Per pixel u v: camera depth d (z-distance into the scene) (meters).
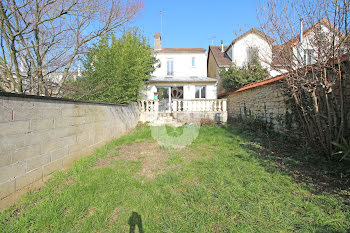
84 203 2.29
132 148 5.22
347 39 3.14
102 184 2.81
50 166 3.04
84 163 3.72
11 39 4.99
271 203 2.29
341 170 3.13
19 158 2.41
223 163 3.75
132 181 2.92
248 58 12.34
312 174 3.15
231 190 2.62
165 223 1.98
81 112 4.14
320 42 3.54
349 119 3.48
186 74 15.77
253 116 8.12
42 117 2.86
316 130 3.96
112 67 7.77
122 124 7.30
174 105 11.29
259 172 3.23
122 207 2.27
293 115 5.23
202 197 2.43
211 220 2.01
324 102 3.76
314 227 1.86
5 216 2.05
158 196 2.47
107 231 1.88
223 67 13.23
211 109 11.42
